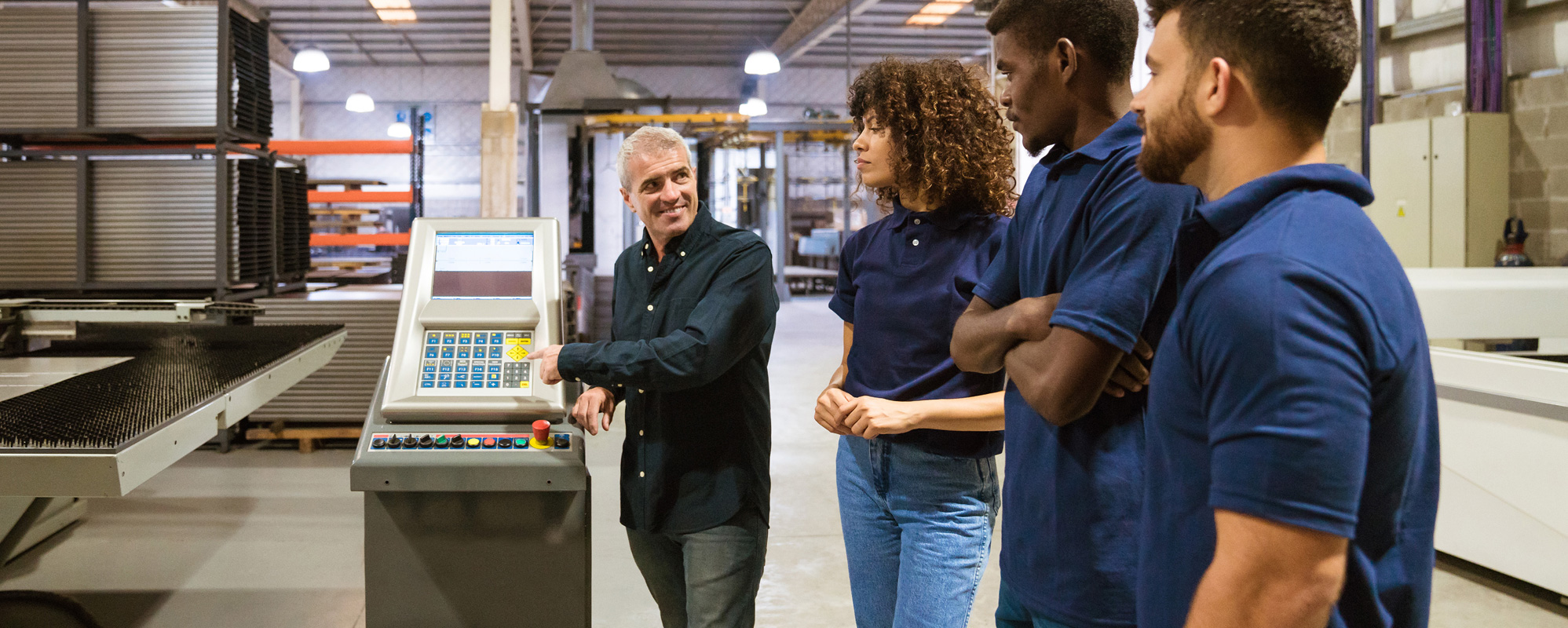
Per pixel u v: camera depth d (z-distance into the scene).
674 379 1.48
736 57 16.84
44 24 4.00
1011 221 1.14
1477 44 4.50
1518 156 4.53
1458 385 2.79
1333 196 0.64
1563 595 2.56
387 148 8.53
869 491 1.47
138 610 2.64
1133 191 0.92
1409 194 4.55
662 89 17.39
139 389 1.62
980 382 1.37
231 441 4.54
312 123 17.09
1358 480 0.58
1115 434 0.96
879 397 1.42
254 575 2.91
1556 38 4.41
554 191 10.59
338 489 3.84
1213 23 0.67
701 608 1.60
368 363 4.45
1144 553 0.75
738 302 1.53
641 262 1.70
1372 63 4.89
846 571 2.93
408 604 1.57
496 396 1.57
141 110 4.06
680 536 1.62
